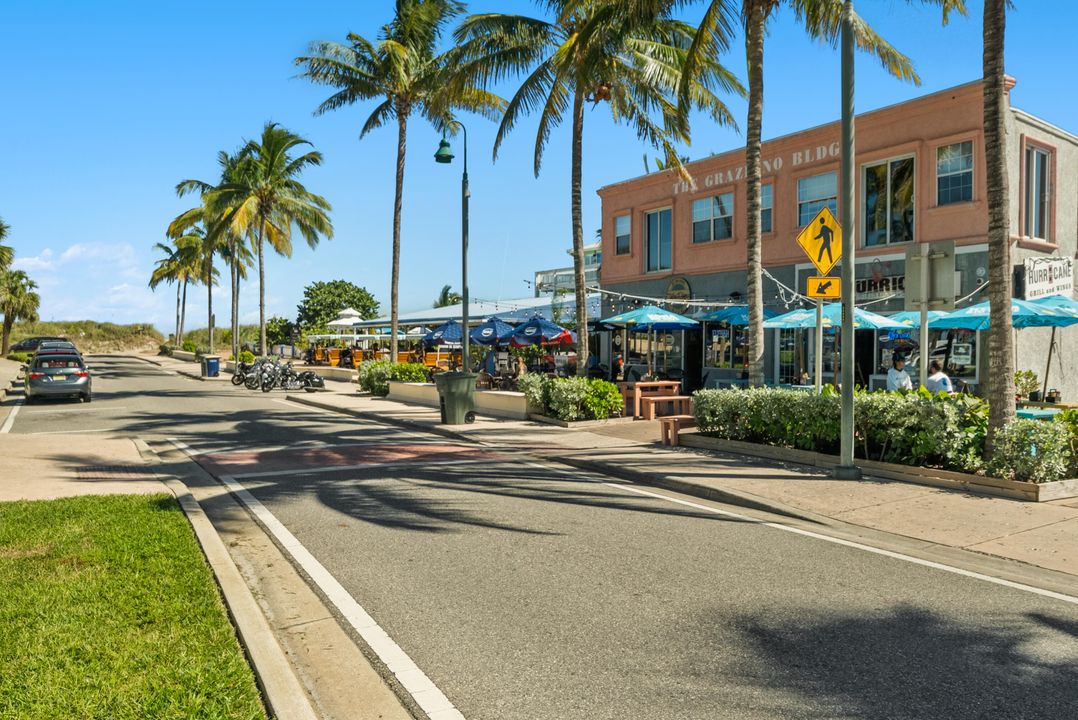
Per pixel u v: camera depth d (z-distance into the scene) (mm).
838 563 6195
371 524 7660
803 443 10852
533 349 27031
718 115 16625
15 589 5055
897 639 4570
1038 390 15094
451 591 5527
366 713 3729
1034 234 16031
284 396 26859
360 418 19375
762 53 12594
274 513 8227
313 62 25859
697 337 22125
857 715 3627
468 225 19344
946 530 7086
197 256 58156
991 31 8516
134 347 85062
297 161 39500
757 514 8078
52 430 16797
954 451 9039
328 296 72812
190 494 8836
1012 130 15180
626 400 17875
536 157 17844
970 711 3662
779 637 4609
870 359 17547
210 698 3547
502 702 3799
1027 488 8156
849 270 9422
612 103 18656
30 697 3479
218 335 83938
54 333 80250
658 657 4320
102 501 8133
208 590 5098
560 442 13609
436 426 16219
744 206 20531
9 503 7988
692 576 5844
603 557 6391
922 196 16250
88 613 4617
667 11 13172
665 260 23562
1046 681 3986
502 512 8188
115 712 3371
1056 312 12102
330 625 4906
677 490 9523
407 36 25984
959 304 15609
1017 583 5676
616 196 25016
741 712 3662
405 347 46000
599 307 28109
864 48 14203
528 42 17422
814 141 18625
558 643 4543
